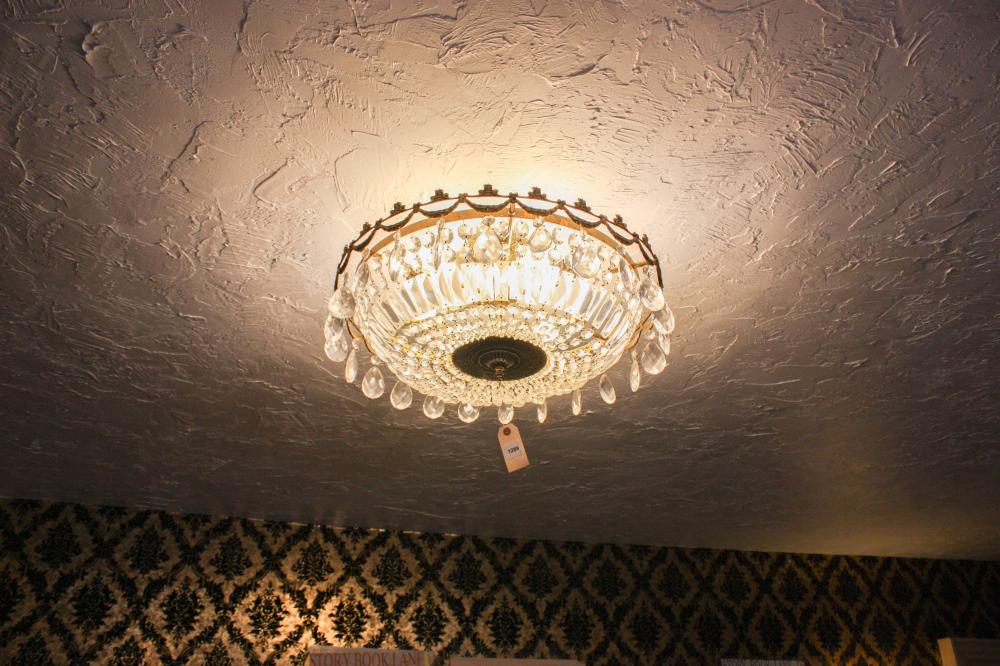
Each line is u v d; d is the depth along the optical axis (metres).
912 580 4.57
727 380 2.39
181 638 3.33
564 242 1.49
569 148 1.52
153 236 1.73
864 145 1.51
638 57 1.33
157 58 1.31
